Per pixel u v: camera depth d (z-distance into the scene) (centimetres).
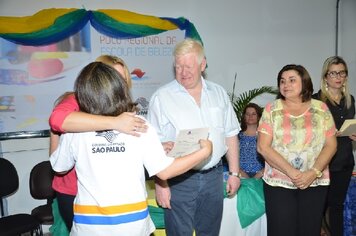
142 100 369
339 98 260
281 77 214
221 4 391
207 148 142
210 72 396
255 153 316
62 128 128
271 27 412
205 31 388
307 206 214
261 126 217
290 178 209
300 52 425
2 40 319
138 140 130
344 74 252
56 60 337
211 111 195
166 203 189
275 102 219
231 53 400
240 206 251
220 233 248
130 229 129
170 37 372
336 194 264
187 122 188
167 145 176
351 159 261
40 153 342
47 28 330
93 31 346
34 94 333
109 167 127
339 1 430
